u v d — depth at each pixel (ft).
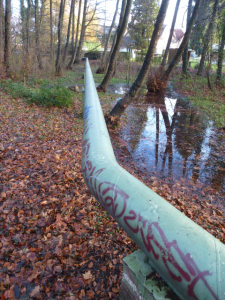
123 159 17.56
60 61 58.95
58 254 8.08
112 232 9.48
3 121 20.89
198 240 2.88
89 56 116.06
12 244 8.30
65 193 11.80
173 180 15.03
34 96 28.78
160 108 35.94
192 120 29.60
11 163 14.05
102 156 5.07
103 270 7.72
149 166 16.78
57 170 13.89
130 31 79.36
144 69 21.81
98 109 9.49
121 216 3.81
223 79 49.08
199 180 15.30
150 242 3.21
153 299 3.95
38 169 13.88
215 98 41.86
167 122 28.48
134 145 20.59
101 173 4.52
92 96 11.99
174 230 3.07
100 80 60.75
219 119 29.27
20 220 9.51
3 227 9.05
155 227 3.21
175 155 18.99
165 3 18.92
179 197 12.98
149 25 82.12
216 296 2.47
